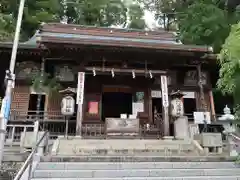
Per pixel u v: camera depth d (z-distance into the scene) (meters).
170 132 14.62
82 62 14.82
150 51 14.52
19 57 16.27
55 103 16.08
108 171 7.53
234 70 7.01
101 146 10.72
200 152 10.16
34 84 15.28
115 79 17.11
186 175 7.73
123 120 13.26
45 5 27.31
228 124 11.89
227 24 22.89
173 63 16.11
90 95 16.64
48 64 16.84
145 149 10.54
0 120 7.72
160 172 7.69
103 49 14.20
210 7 23.88
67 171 7.42
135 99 17.11
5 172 7.89
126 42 14.09
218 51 22.25
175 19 35.16
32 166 7.33
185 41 23.81
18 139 12.49
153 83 17.48
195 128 12.91
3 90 16.53
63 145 10.55
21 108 15.84
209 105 17.80
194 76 18.23
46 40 13.34
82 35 18.80
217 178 7.53
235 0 23.36
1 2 23.38
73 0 34.31
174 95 13.09
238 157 8.60
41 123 14.88
